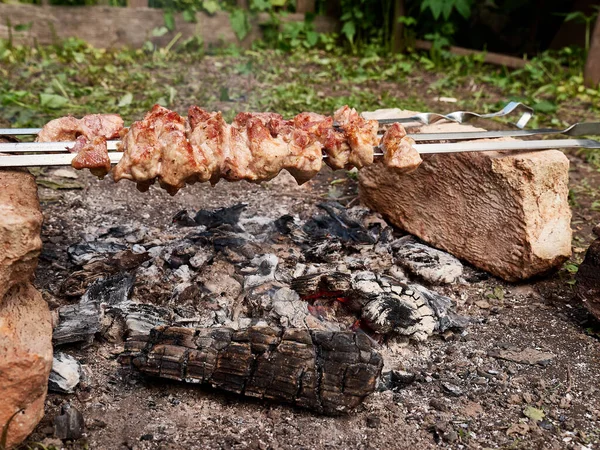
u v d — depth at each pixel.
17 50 1.67
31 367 0.50
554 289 0.81
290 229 0.87
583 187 1.13
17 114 1.26
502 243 0.81
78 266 0.79
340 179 1.11
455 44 2.05
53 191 1.02
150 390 0.62
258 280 0.74
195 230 0.89
